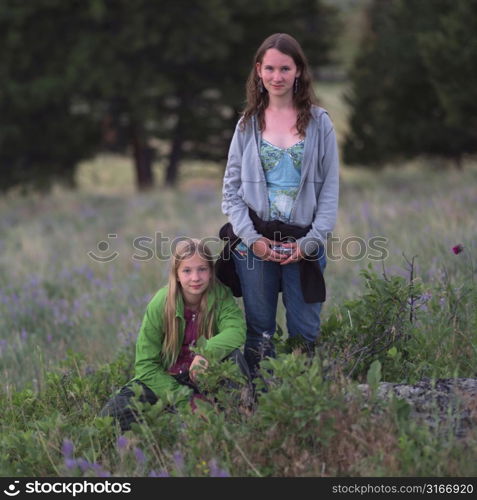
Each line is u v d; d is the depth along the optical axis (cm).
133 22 2734
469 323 675
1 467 520
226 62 2983
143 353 619
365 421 480
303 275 602
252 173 596
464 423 494
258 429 504
